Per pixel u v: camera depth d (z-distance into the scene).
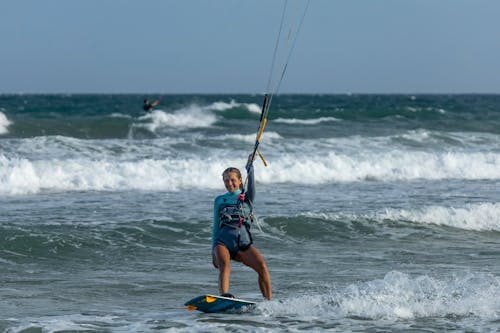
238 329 24.84
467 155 86.50
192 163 75.50
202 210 54.78
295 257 41.56
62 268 37.78
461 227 51.94
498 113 188.00
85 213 52.84
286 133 119.94
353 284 32.00
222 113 164.12
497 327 25.28
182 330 24.80
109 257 40.62
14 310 28.44
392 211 53.88
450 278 34.44
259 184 72.38
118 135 120.06
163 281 34.78
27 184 66.50
